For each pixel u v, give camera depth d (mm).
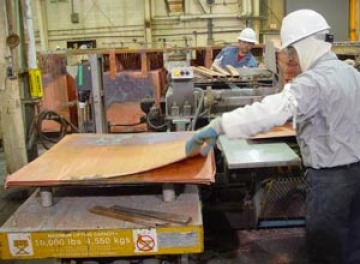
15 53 3148
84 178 1424
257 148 2059
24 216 1461
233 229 2623
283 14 8219
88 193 1644
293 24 1664
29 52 3258
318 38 1646
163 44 8281
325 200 1656
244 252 2408
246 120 1423
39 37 8211
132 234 1342
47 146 3523
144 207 1495
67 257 1379
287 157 1909
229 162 1864
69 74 4949
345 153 1618
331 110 1563
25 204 1568
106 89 4883
